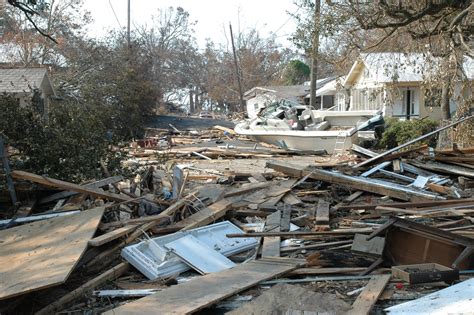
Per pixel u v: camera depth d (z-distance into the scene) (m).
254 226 9.55
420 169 13.82
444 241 6.86
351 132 23.81
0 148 9.08
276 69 64.38
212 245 8.09
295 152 24.83
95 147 10.99
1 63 36.88
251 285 6.29
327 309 5.39
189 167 17.97
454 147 14.66
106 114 17.27
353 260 7.21
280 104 29.72
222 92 65.88
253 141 28.89
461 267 6.68
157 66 65.50
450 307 5.05
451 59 16.75
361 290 6.16
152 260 7.29
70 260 6.13
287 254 8.02
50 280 5.51
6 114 10.10
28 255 6.48
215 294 5.92
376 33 17.39
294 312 5.30
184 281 6.80
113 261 7.44
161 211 9.81
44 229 7.40
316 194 11.97
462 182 12.95
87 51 34.97
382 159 14.18
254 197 11.41
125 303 6.06
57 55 36.28
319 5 14.44
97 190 9.59
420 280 6.15
